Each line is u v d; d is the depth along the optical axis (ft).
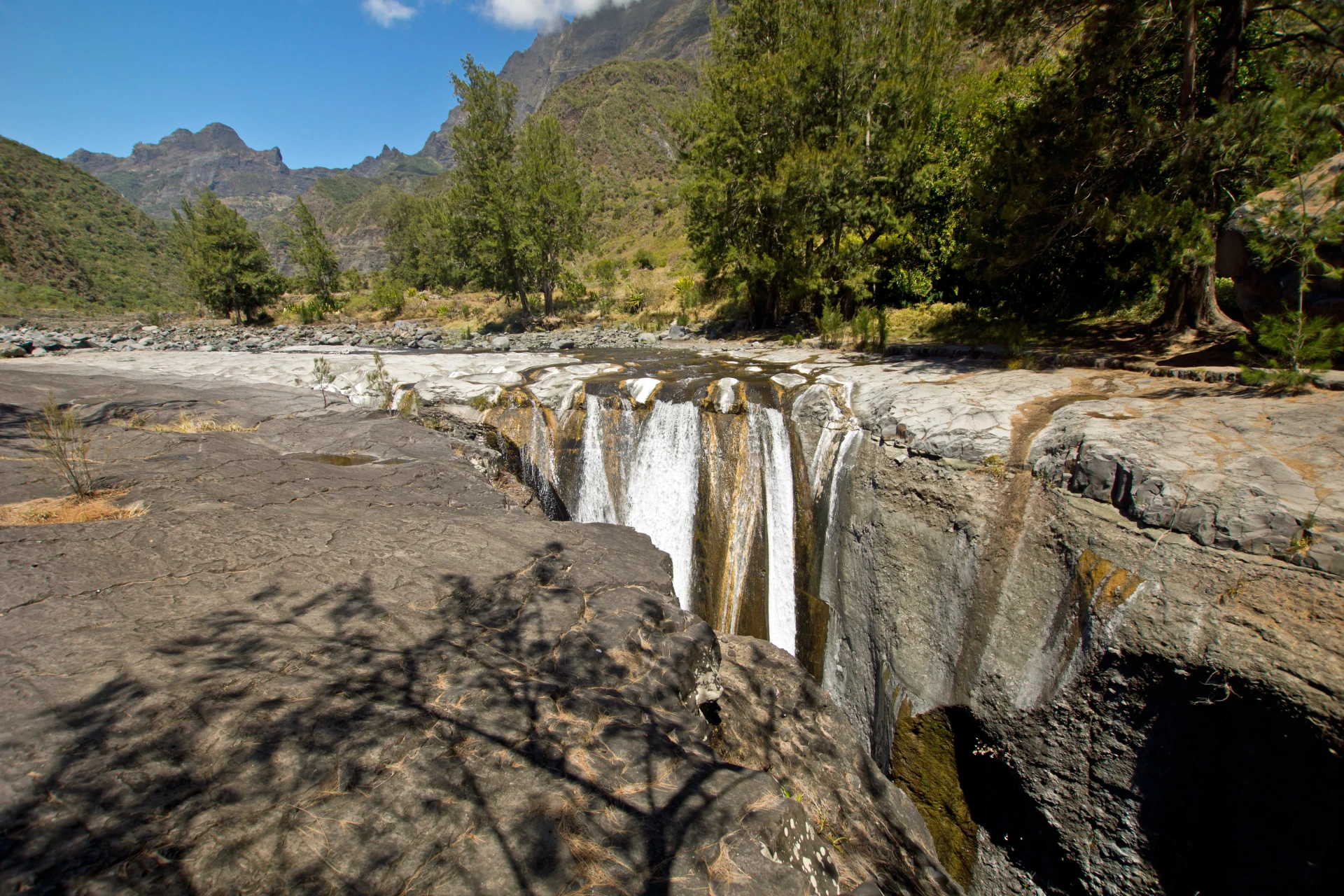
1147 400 21.03
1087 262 35.73
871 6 42.47
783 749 14.62
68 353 57.00
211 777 7.56
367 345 65.77
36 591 11.28
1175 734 13.87
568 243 80.48
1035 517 18.25
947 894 12.86
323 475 19.95
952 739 19.47
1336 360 19.84
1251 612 13.04
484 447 30.07
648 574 14.80
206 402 29.04
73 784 7.14
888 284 48.85
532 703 9.87
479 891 6.72
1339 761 11.37
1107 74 26.76
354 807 7.49
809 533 26.35
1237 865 13.06
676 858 7.41
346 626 11.33
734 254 49.14
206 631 10.62
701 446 29.35
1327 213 17.71
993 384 25.68
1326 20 22.27
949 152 45.85
